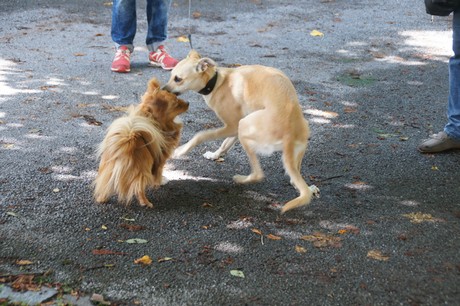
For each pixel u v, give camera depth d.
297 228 3.39
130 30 6.09
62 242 3.10
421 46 7.43
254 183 3.95
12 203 3.46
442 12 4.27
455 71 4.35
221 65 6.41
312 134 4.78
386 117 5.19
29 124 4.66
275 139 3.59
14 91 5.36
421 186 3.96
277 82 3.73
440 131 4.91
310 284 2.85
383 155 4.43
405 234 3.34
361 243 3.23
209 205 3.61
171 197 3.69
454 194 3.85
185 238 3.21
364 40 7.64
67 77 5.84
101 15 8.38
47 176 3.83
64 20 8.01
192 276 2.86
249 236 3.27
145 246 3.11
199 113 5.15
